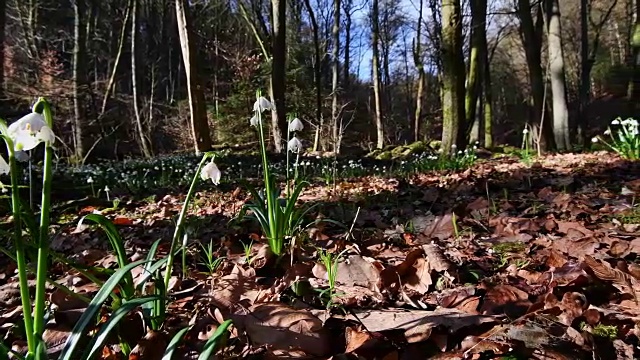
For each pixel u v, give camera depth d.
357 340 1.63
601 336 1.60
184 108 24.30
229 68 27.52
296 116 3.45
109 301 1.98
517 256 2.61
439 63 21.70
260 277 2.48
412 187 5.76
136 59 19.28
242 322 1.72
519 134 30.22
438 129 35.44
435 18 21.11
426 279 2.16
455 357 1.53
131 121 21.62
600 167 6.58
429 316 1.76
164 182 8.38
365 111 32.22
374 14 23.78
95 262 3.17
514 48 36.78
